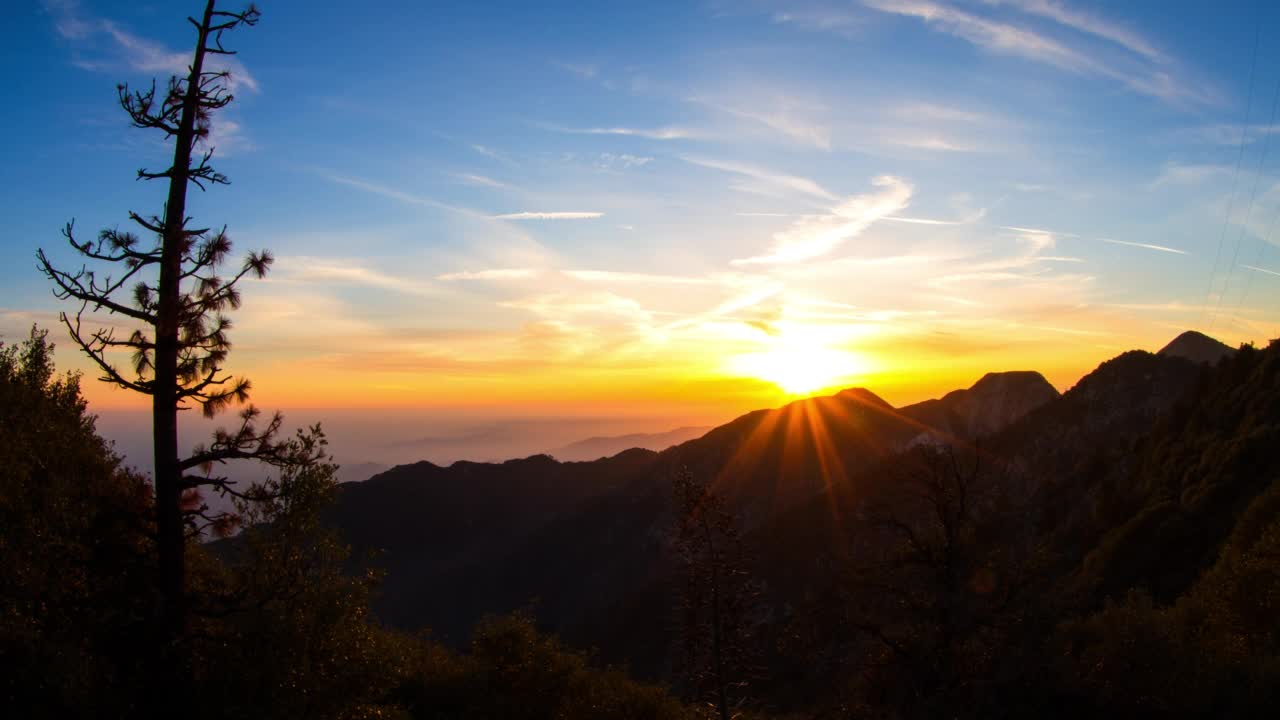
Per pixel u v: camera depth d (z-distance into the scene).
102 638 11.52
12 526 11.26
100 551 12.16
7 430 12.77
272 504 12.42
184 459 12.48
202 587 13.33
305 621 11.98
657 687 18.81
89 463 13.57
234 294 12.61
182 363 12.53
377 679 13.23
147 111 12.12
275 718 11.16
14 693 9.95
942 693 16.33
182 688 11.25
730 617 19.62
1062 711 15.31
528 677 17.47
